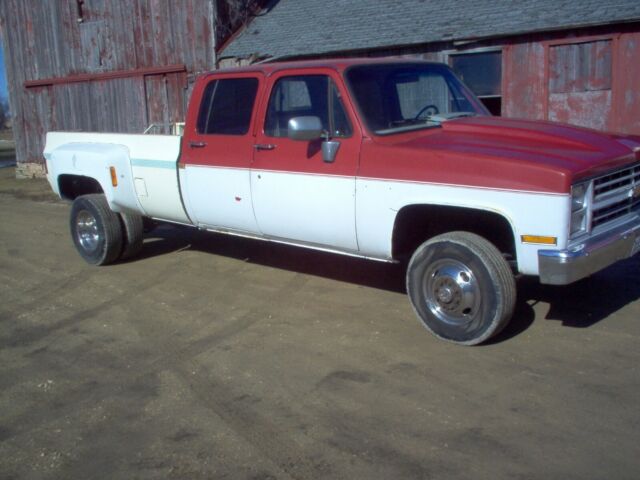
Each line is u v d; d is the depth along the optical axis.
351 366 5.00
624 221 5.35
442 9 12.44
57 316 6.50
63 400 4.75
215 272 7.62
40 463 3.98
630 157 5.21
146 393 4.78
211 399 4.63
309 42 13.00
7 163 23.92
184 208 7.09
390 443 3.94
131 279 7.56
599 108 10.49
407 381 4.70
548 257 4.62
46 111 18.53
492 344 5.22
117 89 16.83
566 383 4.54
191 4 14.88
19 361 5.49
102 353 5.54
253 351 5.38
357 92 5.66
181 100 15.71
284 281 7.13
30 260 8.70
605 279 6.62
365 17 13.35
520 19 11.00
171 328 6.01
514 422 4.08
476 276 4.98
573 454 3.72
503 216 4.80
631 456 3.67
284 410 4.41
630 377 4.59
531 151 4.97
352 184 5.55
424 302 5.32
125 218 7.97
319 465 3.76
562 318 5.68
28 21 18.17
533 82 10.97
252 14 15.38
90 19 16.92
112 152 7.60
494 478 3.54
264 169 6.16
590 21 10.08
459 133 5.65
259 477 3.69
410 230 5.57
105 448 4.10
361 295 6.55
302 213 5.99
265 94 6.19
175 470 3.81
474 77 11.61
